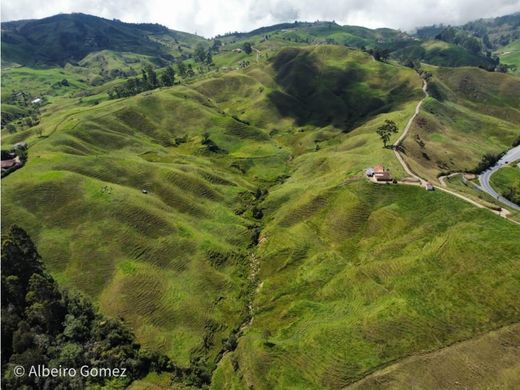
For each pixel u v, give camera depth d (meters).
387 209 122.88
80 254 115.94
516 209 135.75
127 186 146.25
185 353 96.81
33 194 129.75
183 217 138.62
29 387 79.44
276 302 107.44
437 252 102.38
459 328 83.81
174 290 109.44
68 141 172.62
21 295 94.56
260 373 87.06
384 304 93.06
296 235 128.38
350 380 80.25
